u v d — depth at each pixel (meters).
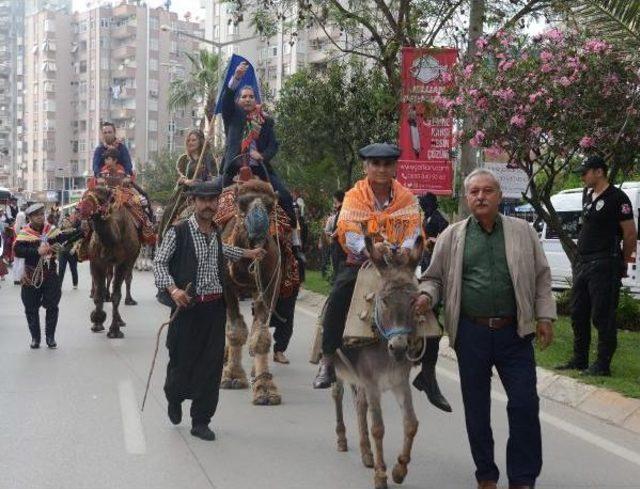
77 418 7.36
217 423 7.34
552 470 6.04
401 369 5.49
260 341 8.17
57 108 91.31
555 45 9.87
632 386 8.03
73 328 13.04
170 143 79.00
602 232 8.53
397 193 5.96
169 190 53.00
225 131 9.70
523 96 9.76
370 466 6.07
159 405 7.91
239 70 9.46
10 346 11.27
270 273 8.32
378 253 5.28
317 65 20.52
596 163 8.55
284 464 6.14
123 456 6.27
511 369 5.32
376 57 15.14
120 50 85.69
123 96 85.75
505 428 7.22
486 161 16.58
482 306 5.31
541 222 20.67
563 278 19.81
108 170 13.54
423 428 7.23
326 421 7.46
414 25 13.91
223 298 6.81
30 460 6.14
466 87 10.32
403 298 5.13
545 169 11.75
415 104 12.82
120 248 12.11
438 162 13.46
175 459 6.22
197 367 6.75
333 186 25.94
